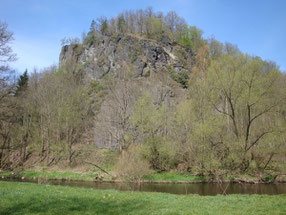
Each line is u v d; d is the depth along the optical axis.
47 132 44.69
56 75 56.00
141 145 34.75
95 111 55.31
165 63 84.75
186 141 34.50
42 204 12.82
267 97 29.02
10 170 39.12
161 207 13.23
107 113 44.94
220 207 13.46
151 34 99.38
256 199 16.11
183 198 16.48
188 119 34.84
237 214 11.94
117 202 14.20
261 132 29.25
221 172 29.30
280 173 27.80
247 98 28.77
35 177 33.47
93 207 12.83
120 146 38.44
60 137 47.12
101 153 41.66
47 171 37.44
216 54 93.75
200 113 34.03
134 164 30.22
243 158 28.64
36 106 48.09
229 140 29.64
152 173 33.12
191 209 12.84
